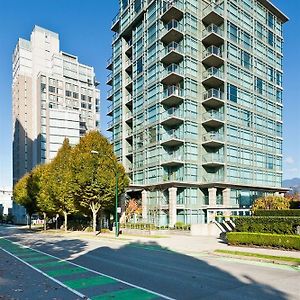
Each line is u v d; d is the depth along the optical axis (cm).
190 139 4150
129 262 1532
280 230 2111
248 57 4788
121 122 5238
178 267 1388
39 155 10000
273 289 977
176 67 4253
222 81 4316
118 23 5588
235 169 4378
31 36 11500
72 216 5431
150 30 4659
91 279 1125
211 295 908
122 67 5338
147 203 4441
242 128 4559
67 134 10438
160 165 4241
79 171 3559
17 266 1405
